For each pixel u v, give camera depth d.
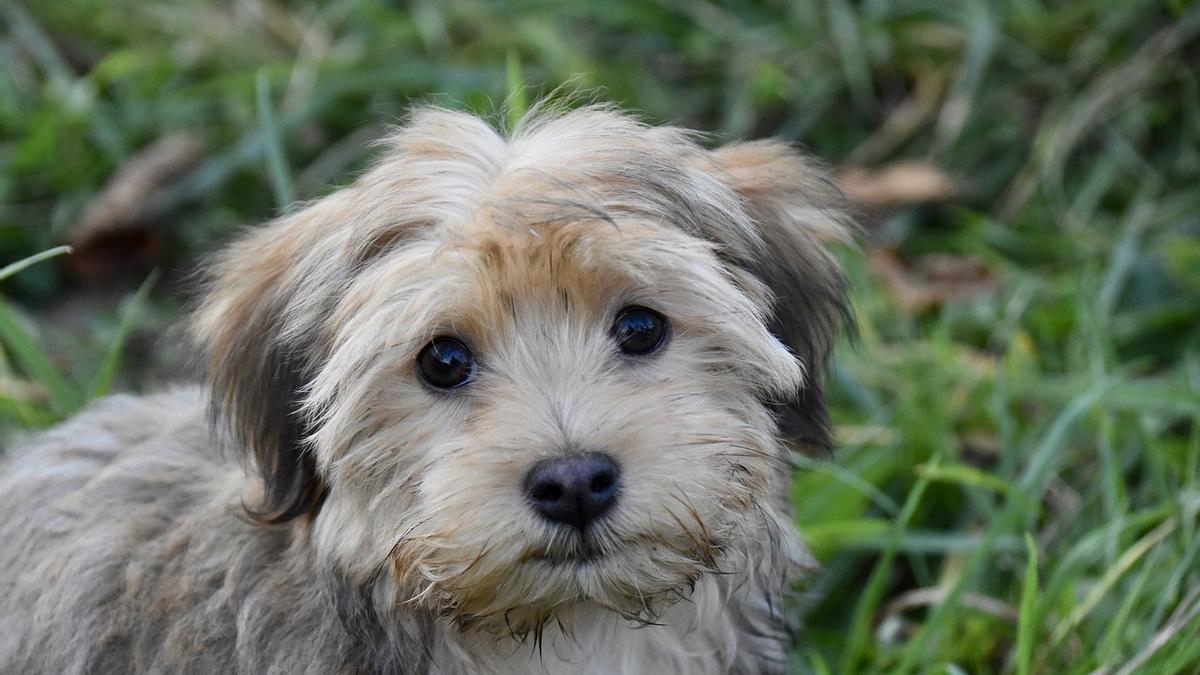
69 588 0.81
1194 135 1.13
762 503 0.77
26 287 1.15
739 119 1.18
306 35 1.27
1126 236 1.07
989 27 1.19
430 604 0.76
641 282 0.75
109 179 1.18
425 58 1.22
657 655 0.81
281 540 0.80
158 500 0.82
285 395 0.78
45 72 1.27
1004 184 1.17
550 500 0.73
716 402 0.76
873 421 0.98
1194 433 0.95
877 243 0.88
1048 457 0.90
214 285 0.82
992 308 1.06
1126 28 1.19
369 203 0.77
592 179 0.76
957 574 0.91
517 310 0.75
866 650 0.91
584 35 1.28
